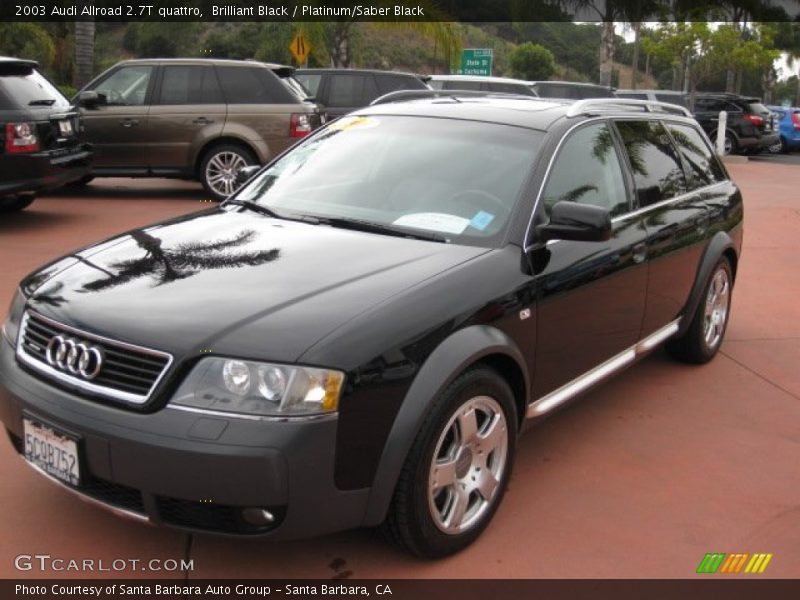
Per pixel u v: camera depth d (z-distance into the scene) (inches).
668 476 157.1
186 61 443.2
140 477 106.7
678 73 2014.0
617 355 171.8
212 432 104.0
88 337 113.5
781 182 679.7
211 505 107.0
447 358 118.6
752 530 139.6
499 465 133.6
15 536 127.9
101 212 401.7
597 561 128.5
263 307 114.7
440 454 123.3
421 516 118.6
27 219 374.6
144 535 129.3
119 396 109.3
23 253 304.3
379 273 126.6
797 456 168.1
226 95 442.3
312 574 122.0
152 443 105.0
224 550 126.6
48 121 337.1
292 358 106.3
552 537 134.4
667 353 222.4
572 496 147.9
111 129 437.7
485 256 136.0
